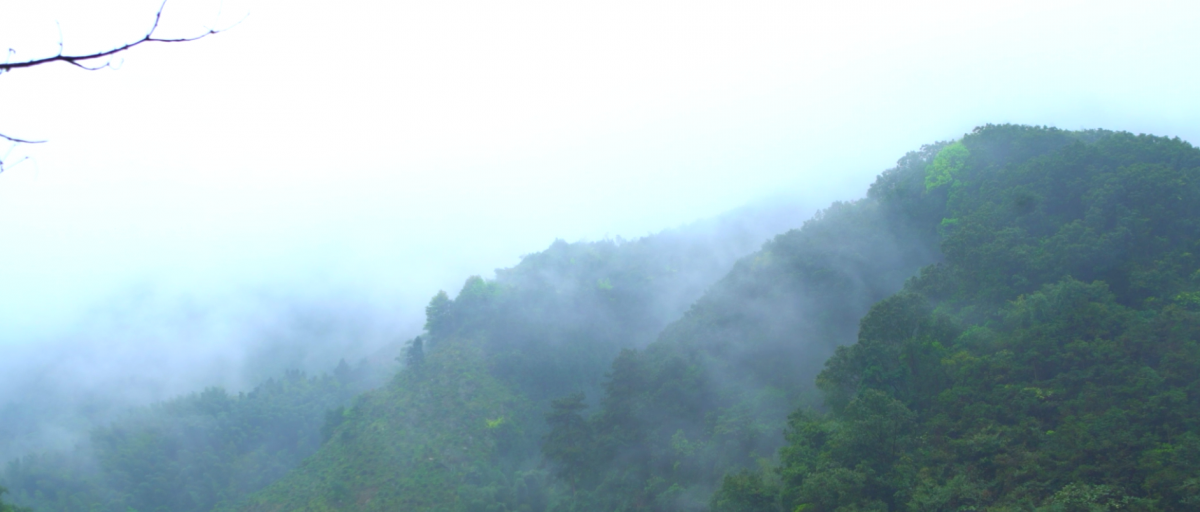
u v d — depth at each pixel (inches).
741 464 2137.1
